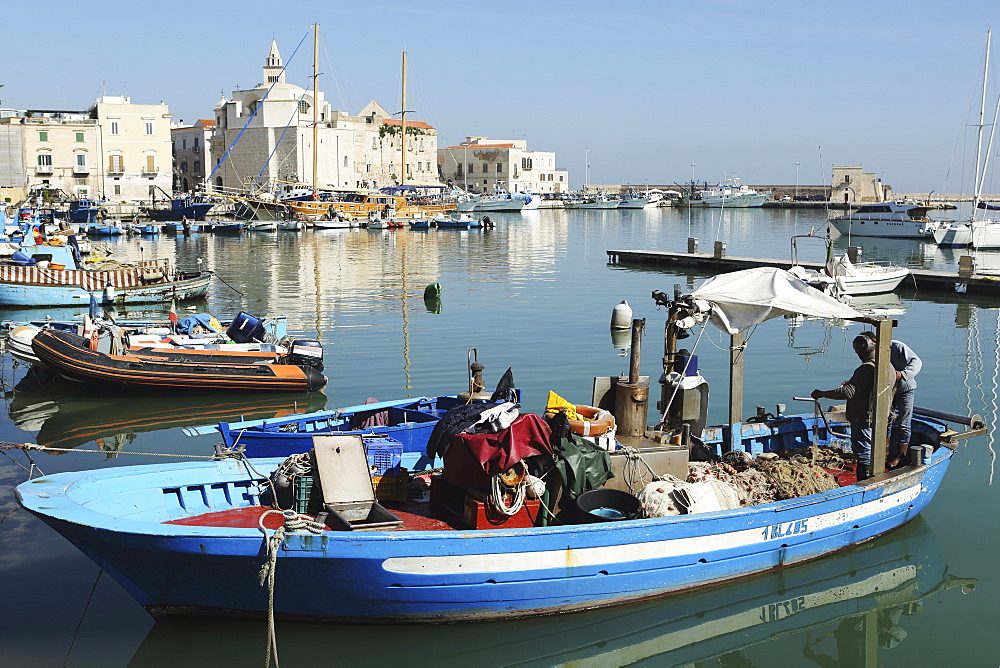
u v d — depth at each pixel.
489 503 8.89
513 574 8.42
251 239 66.06
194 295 31.88
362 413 13.88
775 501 9.81
